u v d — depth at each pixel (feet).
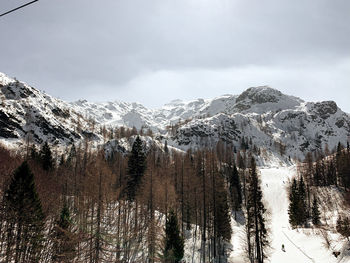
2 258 81.61
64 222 96.17
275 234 211.00
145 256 131.44
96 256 98.53
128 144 464.24
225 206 179.93
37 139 500.74
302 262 135.33
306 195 295.07
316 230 183.21
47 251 94.43
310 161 371.35
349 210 194.49
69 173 204.54
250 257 148.87
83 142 541.75
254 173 147.43
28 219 85.81
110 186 136.67
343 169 299.38
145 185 165.37
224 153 541.75
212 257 153.79
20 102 585.63
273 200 333.62
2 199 88.74
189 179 185.26
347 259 114.93
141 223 148.56
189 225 183.83
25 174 90.02
